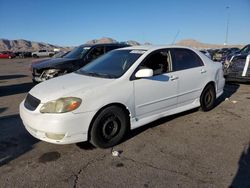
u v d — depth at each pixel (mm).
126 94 4555
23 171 3740
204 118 5891
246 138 4789
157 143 4598
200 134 4980
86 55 9953
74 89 4258
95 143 4305
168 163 3908
